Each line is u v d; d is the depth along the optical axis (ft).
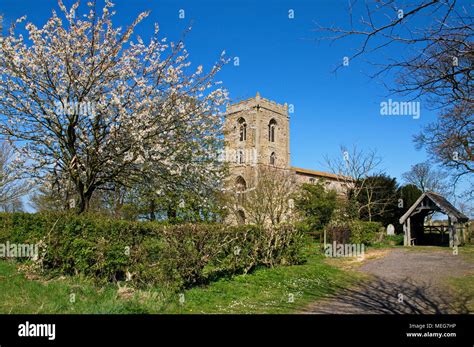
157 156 39.81
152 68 40.29
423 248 78.33
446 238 95.86
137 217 71.31
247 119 153.99
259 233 41.55
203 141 45.62
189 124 42.14
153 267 27.58
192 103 42.16
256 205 77.66
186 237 29.40
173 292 26.71
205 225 32.45
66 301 22.89
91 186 39.42
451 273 43.52
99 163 38.04
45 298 23.03
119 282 27.96
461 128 19.75
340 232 67.31
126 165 38.88
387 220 115.14
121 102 37.86
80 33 35.96
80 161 38.09
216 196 52.65
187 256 28.94
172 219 62.13
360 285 36.99
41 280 28.09
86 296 24.34
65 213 31.86
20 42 35.37
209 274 33.50
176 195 48.65
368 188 104.01
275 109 162.20
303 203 85.61
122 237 28.04
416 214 94.58
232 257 35.73
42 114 37.78
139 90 39.32
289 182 100.83
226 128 49.98
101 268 27.50
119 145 38.17
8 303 21.86
